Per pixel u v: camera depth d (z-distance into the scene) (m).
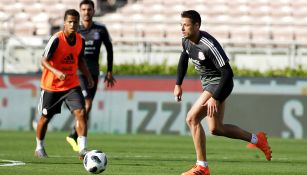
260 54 81.06
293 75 72.69
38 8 96.25
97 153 29.39
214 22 90.75
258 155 44.16
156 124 66.06
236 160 39.59
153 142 55.06
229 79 27.48
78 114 35.88
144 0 99.50
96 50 44.31
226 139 62.97
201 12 97.62
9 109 68.38
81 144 35.28
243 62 81.19
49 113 37.59
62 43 36.38
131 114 66.44
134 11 97.88
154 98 66.00
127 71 73.94
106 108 66.75
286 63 80.69
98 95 66.81
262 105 64.62
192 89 65.25
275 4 98.38
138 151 45.44
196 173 28.11
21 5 96.94
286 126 64.31
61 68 36.56
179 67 30.17
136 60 82.06
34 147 47.22
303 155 45.00
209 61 28.02
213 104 27.42
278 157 42.75
